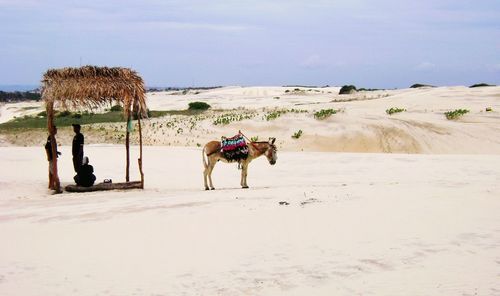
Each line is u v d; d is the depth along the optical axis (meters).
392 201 11.95
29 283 7.36
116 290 7.00
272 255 8.27
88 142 37.75
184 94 132.00
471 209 10.88
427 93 64.75
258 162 25.73
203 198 13.61
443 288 6.68
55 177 17.09
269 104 76.06
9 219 11.74
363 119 42.00
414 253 8.09
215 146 17.17
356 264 7.71
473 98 57.06
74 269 7.91
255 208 11.65
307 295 6.64
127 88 17.08
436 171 21.09
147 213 11.63
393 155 27.14
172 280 7.31
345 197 12.76
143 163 25.00
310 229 9.67
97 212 12.05
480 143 36.34
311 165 24.27
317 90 119.50
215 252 8.52
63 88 16.59
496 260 7.66
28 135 39.72
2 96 139.00
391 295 6.53
